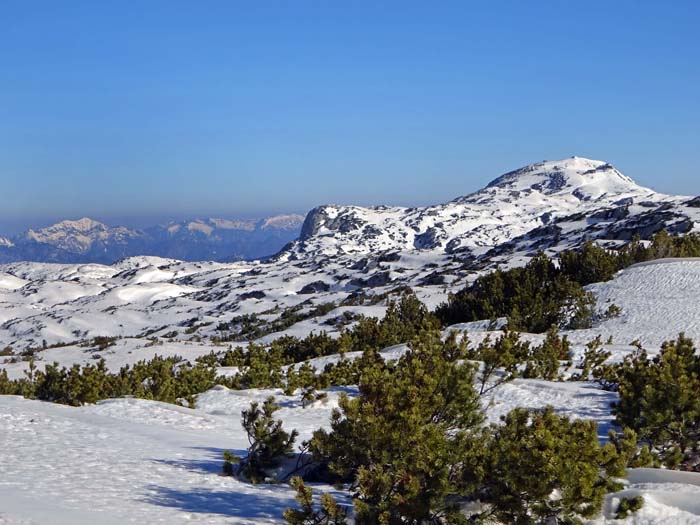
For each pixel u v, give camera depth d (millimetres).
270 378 25031
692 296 33094
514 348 24656
